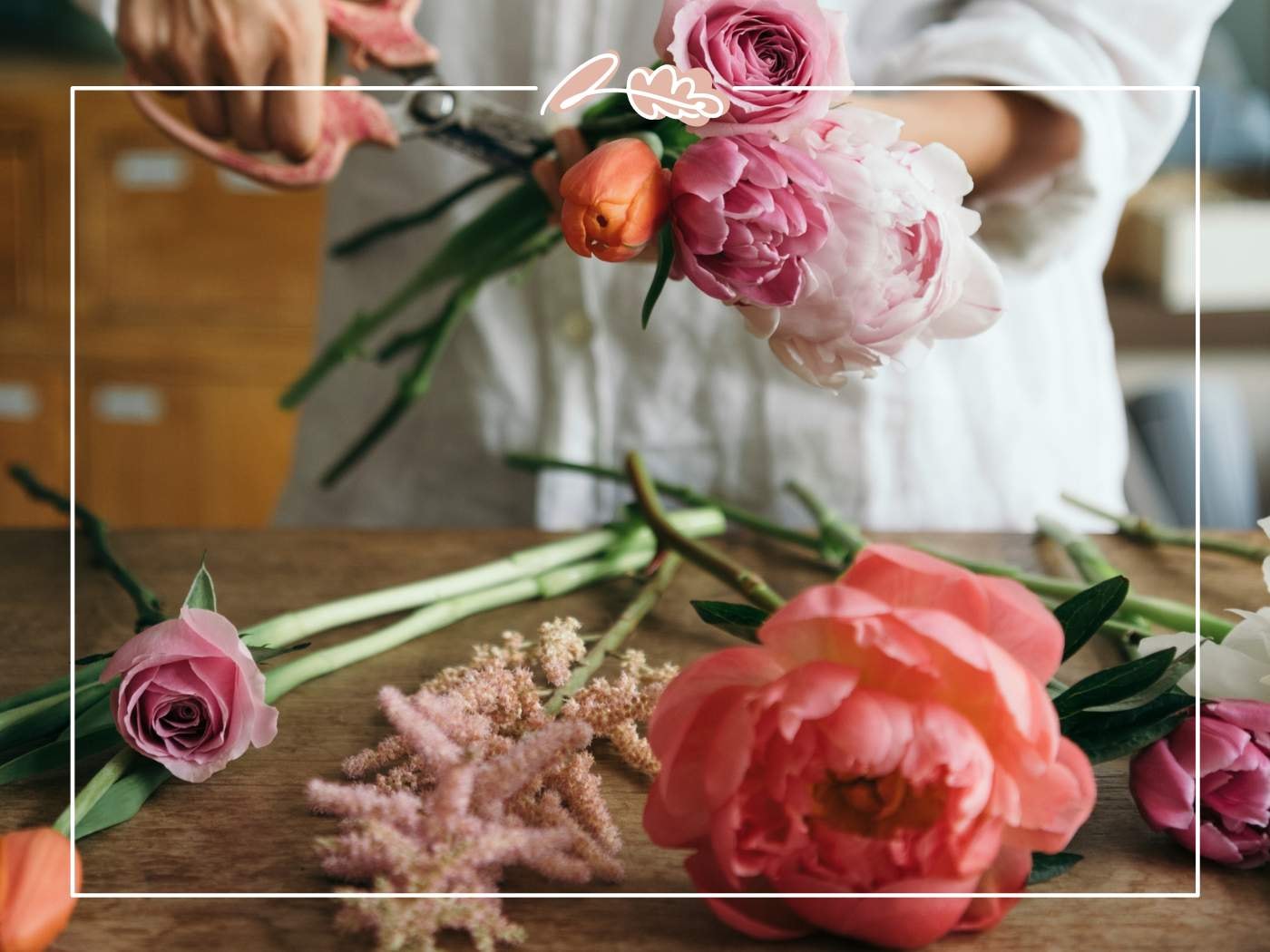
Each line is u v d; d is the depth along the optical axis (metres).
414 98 0.49
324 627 0.46
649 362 0.73
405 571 0.56
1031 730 0.26
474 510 0.77
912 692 0.26
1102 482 0.79
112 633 0.49
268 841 0.34
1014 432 0.74
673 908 0.31
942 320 0.35
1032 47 0.54
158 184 1.44
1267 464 1.50
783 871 0.27
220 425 1.50
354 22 0.49
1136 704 0.32
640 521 0.54
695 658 0.46
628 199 0.30
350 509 0.81
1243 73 1.69
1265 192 1.55
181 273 1.46
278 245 1.45
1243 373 1.50
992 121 0.54
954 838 0.25
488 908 0.28
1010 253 0.61
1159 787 0.31
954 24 0.59
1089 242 0.60
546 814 0.31
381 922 0.28
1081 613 0.32
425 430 0.77
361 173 0.75
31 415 1.50
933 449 0.72
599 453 0.74
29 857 0.26
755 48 0.32
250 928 0.30
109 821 0.34
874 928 0.26
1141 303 1.50
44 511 1.52
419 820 0.30
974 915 0.28
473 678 0.38
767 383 0.72
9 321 1.48
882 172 0.31
